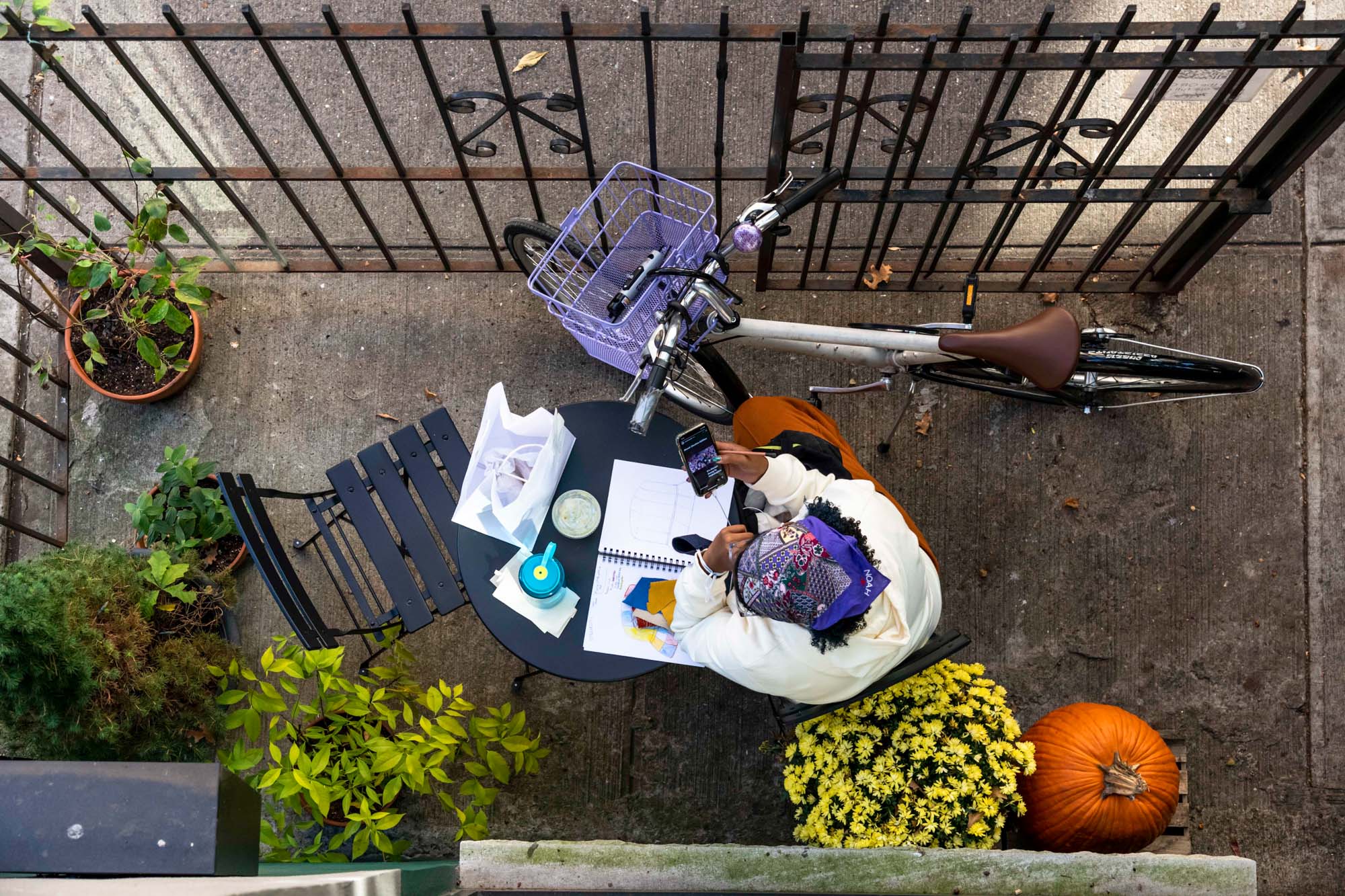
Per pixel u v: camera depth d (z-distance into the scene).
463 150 3.32
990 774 2.77
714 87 4.13
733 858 2.38
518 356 3.99
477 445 2.94
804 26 2.67
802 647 2.42
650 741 3.69
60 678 2.61
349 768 2.95
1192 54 2.82
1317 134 3.13
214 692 3.31
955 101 4.09
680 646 2.74
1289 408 3.83
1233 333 3.90
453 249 4.08
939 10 4.10
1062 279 3.99
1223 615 3.74
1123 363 3.25
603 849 2.38
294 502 3.88
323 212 4.14
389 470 3.30
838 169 2.83
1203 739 3.67
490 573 2.95
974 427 3.88
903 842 2.73
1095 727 3.00
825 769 2.82
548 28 2.84
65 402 3.96
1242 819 3.62
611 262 3.50
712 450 2.57
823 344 3.31
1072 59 2.85
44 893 1.46
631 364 3.45
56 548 3.75
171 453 3.61
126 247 3.91
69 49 4.17
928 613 2.66
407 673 3.44
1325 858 3.59
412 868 2.77
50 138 3.28
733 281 4.05
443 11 4.16
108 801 1.71
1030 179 3.33
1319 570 3.74
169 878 1.69
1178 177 3.33
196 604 3.53
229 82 4.17
